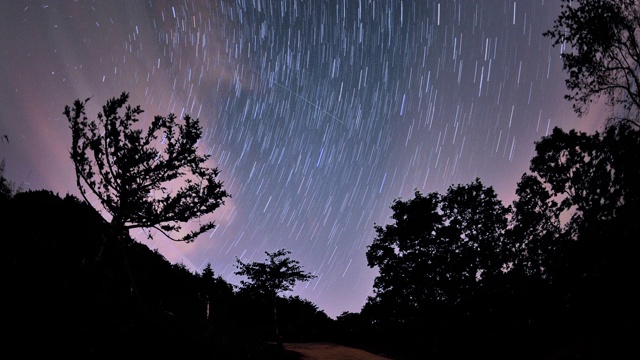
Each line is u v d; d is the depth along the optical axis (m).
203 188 9.95
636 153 13.74
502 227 19.67
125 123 9.64
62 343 5.95
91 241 10.11
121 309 8.20
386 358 19.69
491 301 17.45
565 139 15.34
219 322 17.30
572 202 15.34
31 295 6.67
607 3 13.85
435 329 19.06
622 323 9.86
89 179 9.26
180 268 20.03
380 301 21.22
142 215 9.40
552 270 15.03
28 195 11.41
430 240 20.28
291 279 25.53
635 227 12.94
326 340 28.48
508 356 14.06
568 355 9.70
